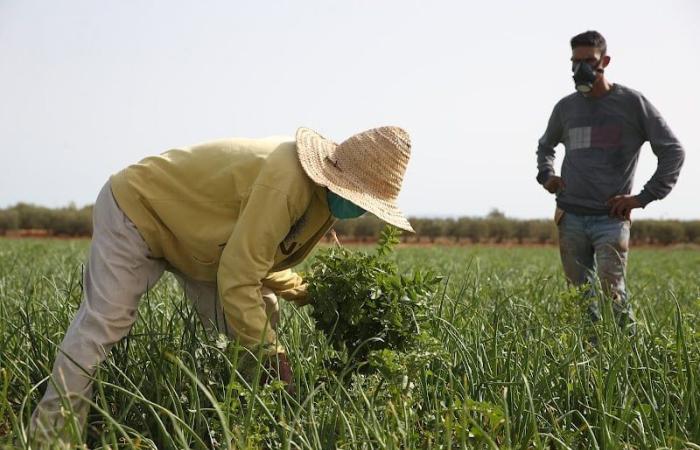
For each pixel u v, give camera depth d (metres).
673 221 52.31
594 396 3.90
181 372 3.83
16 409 3.80
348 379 3.87
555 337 4.48
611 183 5.92
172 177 3.58
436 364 4.02
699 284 9.02
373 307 3.77
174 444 3.22
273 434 3.31
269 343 3.52
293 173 3.40
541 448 3.08
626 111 5.88
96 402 3.79
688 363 3.82
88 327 3.47
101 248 3.58
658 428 3.48
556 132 6.34
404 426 3.33
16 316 5.09
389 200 3.57
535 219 54.06
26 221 47.97
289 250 3.70
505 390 3.16
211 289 4.11
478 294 6.01
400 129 3.66
